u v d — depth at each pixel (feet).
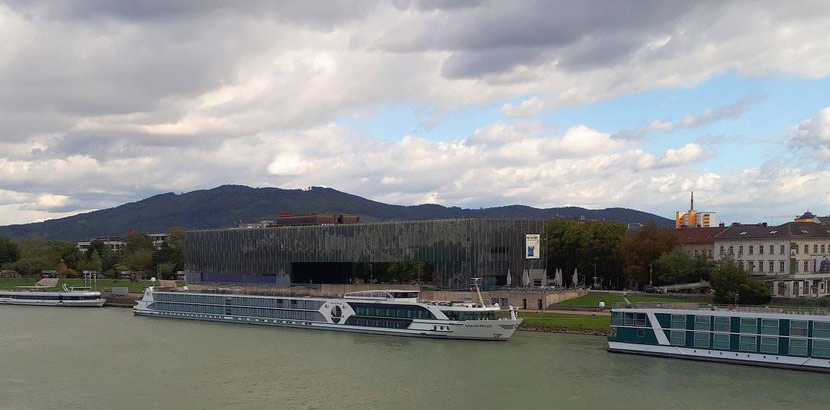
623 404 253.24
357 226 635.25
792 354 304.09
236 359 347.56
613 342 350.02
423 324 411.13
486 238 560.61
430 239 585.63
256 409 255.09
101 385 294.66
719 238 621.72
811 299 424.87
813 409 245.04
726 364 318.65
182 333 449.48
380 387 283.38
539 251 580.71
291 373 311.88
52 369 328.29
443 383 288.30
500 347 370.32
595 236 604.49
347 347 379.76
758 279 507.71
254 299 498.28
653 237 565.53
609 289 607.37
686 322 330.34
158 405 262.67
